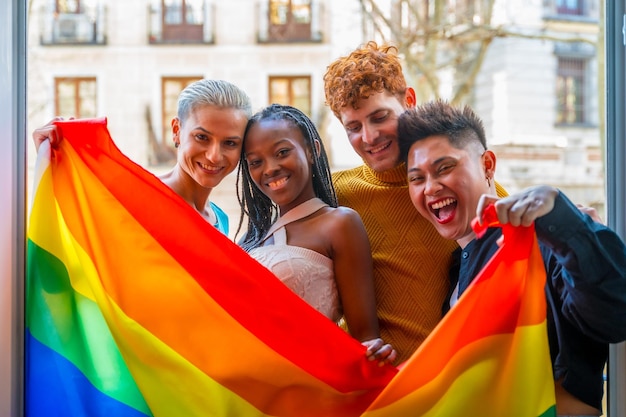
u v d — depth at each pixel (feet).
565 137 42.06
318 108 38.65
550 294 5.40
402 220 6.48
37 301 5.43
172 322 5.54
